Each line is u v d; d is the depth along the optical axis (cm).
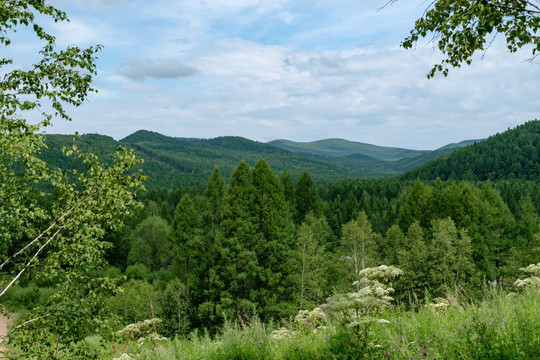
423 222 5506
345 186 14300
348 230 4341
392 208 8494
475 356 450
